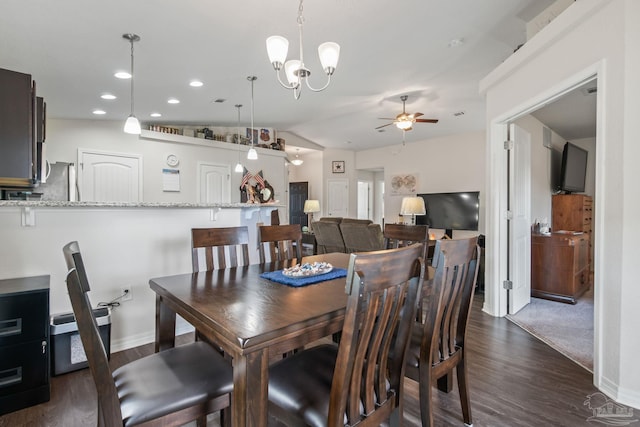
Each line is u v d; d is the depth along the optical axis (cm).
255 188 676
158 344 182
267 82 383
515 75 309
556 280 410
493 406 196
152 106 459
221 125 637
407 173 784
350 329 105
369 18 261
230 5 230
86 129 511
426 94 463
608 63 203
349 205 888
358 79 398
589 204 542
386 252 113
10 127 227
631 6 189
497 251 354
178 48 286
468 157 679
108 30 250
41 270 230
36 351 195
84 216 248
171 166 584
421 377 159
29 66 306
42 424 177
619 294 198
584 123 504
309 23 261
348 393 112
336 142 802
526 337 298
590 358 256
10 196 324
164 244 287
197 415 126
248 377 109
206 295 157
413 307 134
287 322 120
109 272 260
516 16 283
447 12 263
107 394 105
